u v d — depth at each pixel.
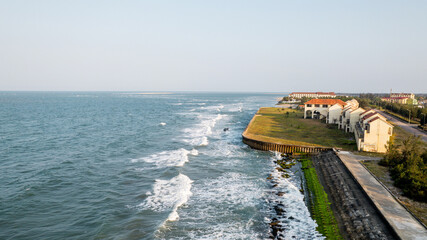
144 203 32.50
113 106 188.62
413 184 30.56
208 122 102.56
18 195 34.19
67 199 33.56
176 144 63.41
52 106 180.75
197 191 36.25
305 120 93.44
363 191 31.73
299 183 39.50
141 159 50.44
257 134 66.94
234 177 41.53
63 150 56.91
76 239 25.31
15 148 58.19
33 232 26.39
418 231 23.38
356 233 24.97
